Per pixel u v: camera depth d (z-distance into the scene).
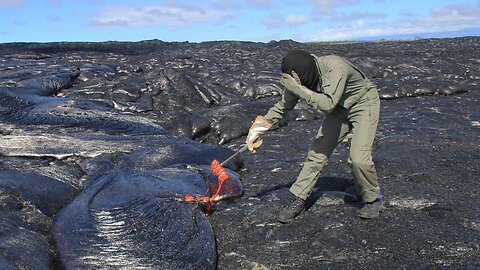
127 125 8.83
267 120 5.18
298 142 9.12
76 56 17.56
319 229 5.41
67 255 4.82
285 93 5.05
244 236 5.44
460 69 16.58
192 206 5.73
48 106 9.49
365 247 5.05
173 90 12.27
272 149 8.75
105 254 4.81
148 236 5.07
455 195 6.13
